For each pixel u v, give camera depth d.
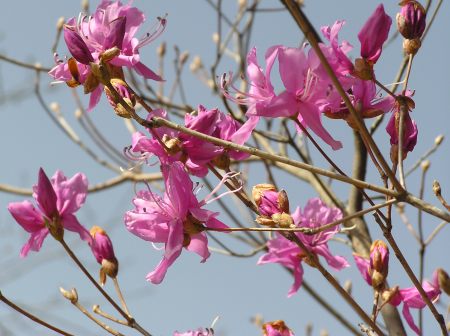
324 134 0.74
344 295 0.75
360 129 0.71
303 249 0.75
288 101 0.74
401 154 0.74
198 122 0.76
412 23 0.77
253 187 0.76
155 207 0.77
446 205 0.75
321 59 0.70
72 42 0.75
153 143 0.77
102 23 0.77
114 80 0.76
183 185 0.76
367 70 0.74
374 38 0.74
